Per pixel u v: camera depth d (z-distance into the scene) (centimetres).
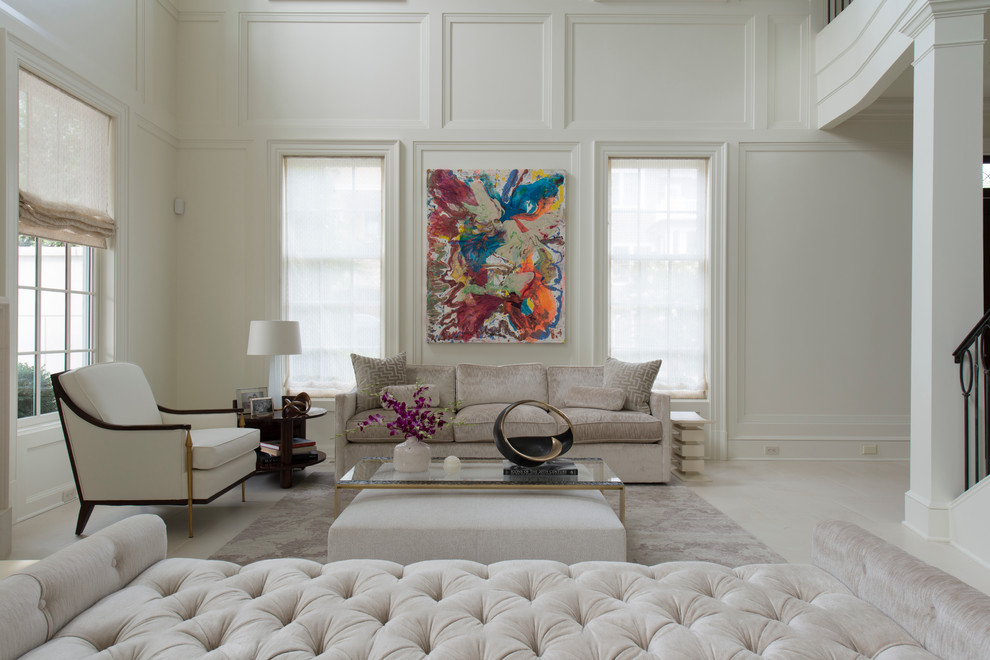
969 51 306
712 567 171
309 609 145
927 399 312
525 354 505
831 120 484
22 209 329
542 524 230
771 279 508
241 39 499
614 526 230
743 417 507
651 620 140
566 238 504
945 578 136
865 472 456
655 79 508
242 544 291
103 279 412
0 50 310
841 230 508
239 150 499
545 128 505
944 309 308
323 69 502
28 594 129
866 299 507
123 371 338
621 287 510
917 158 324
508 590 157
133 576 165
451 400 466
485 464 309
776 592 156
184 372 497
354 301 504
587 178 505
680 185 511
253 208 497
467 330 498
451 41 506
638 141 504
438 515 236
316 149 500
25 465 331
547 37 507
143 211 447
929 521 306
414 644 130
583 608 148
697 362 511
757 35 506
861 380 507
